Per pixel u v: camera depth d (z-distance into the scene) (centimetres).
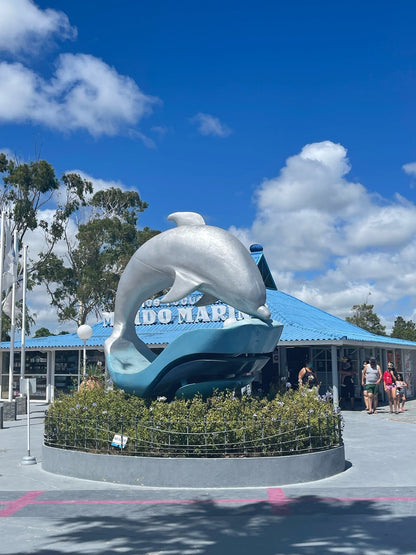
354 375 2516
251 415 992
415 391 3303
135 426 1000
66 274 4216
